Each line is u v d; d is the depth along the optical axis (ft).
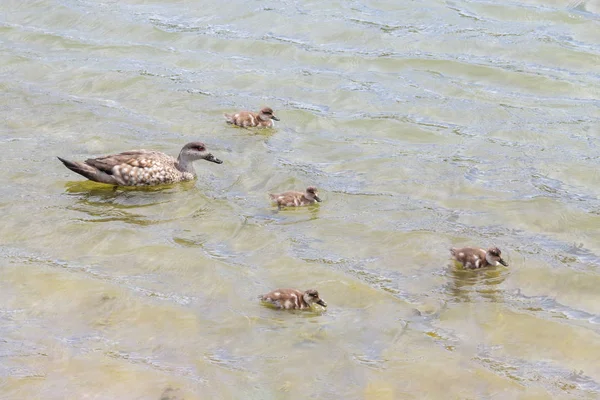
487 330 43.27
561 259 49.60
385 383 39.29
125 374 39.68
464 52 80.84
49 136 64.59
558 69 77.41
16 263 48.29
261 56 80.48
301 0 92.48
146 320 43.68
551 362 40.98
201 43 82.43
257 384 39.22
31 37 83.30
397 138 65.98
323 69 77.97
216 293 46.03
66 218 53.31
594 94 72.90
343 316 44.21
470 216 54.39
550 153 63.41
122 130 66.03
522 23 86.22
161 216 54.13
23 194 56.13
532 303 45.52
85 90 73.05
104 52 80.64
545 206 55.67
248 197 56.85
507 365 40.73
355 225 53.06
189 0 92.12
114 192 57.00
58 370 39.93
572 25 85.35
